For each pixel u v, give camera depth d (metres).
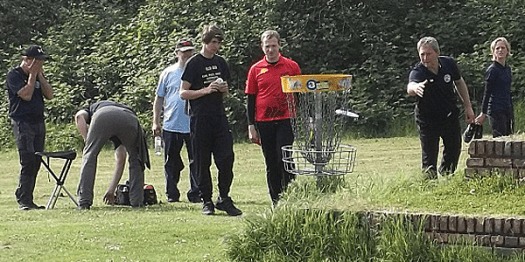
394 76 83.44
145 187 43.00
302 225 26.70
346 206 26.73
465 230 24.91
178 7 91.44
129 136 41.84
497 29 85.56
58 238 32.06
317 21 88.50
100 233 32.94
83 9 101.81
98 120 41.44
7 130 83.06
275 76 36.91
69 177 57.94
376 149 66.69
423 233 25.25
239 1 90.44
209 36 37.19
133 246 30.55
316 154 31.80
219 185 37.88
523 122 76.25
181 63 45.03
